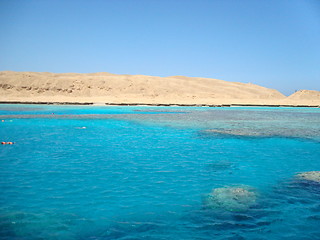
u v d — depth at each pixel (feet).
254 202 25.07
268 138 58.39
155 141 54.24
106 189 27.63
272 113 133.08
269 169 35.70
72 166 35.50
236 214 22.67
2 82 263.08
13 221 20.80
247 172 34.19
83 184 28.89
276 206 24.22
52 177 30.96
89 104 174.29
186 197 26.03
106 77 329.93
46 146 47.91
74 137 57.72
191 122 87.04
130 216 22.07
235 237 19.17
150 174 32.78
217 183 30.01
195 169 35.17
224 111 142.82
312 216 22.36
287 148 48.60
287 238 19.13
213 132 66.13
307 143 53.16
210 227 20.53
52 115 105.29
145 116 106.52
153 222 21.20
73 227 20.13
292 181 30.94
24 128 70.23
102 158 40.01
